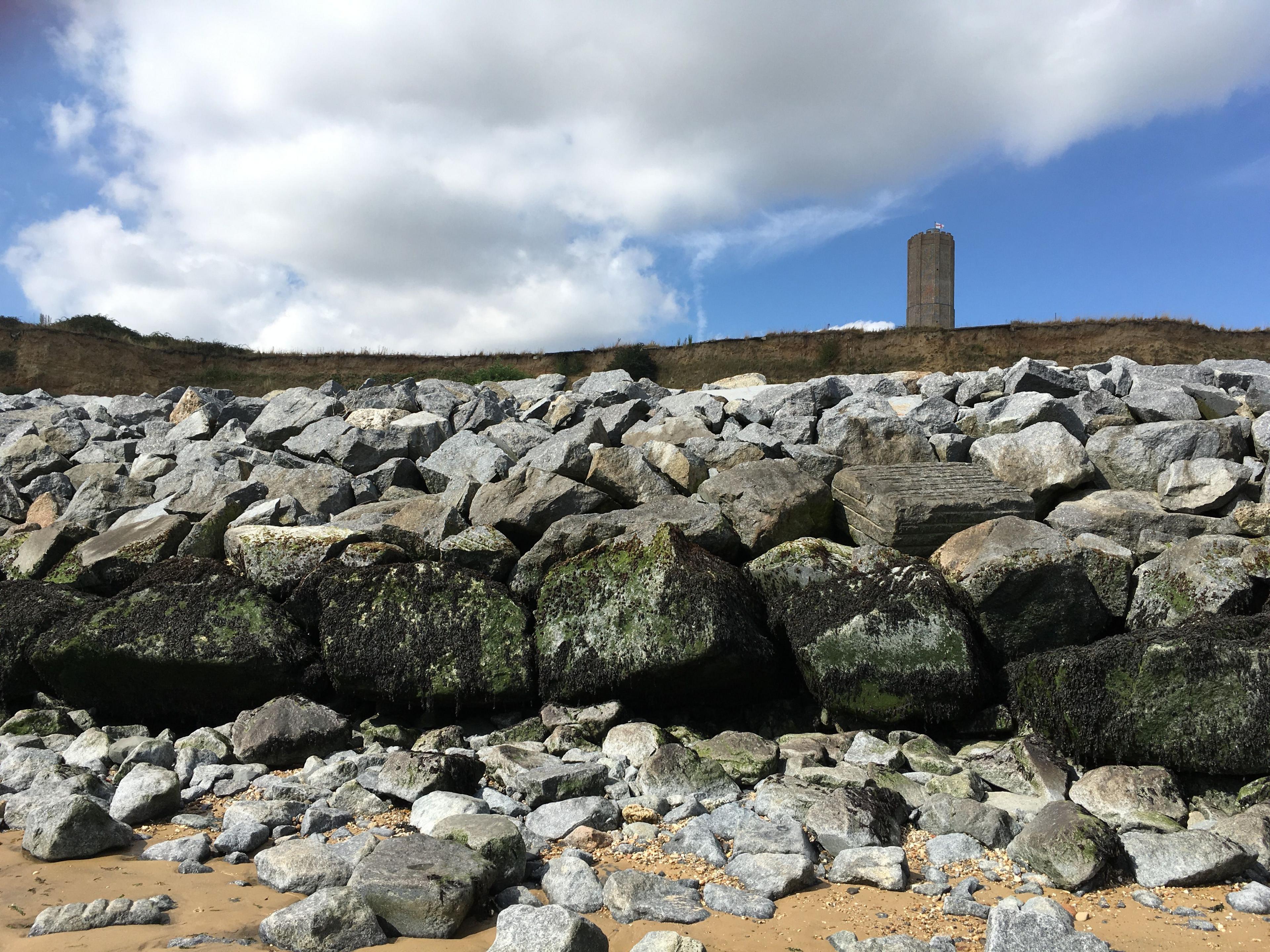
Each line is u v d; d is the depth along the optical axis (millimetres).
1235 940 3242
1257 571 5660
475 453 8516
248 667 5879
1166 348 23891
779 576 6328
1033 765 4797
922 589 5621
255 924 3262
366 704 6141
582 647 5855
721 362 26734
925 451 8141
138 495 8516
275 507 7520
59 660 5984
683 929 3297
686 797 4566
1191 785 4797
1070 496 7457
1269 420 7336
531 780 4531
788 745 5320
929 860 3939
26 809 4430
